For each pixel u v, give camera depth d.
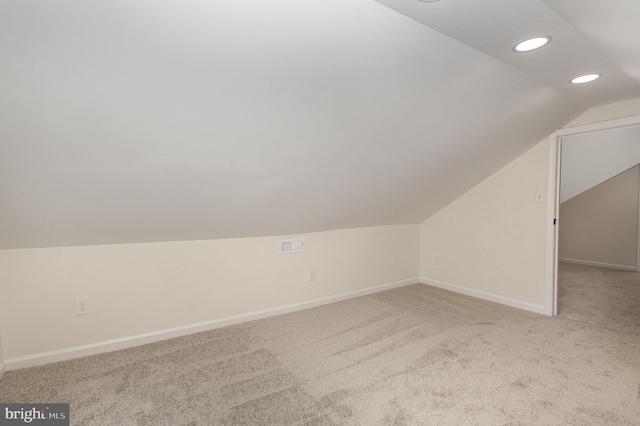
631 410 1.78
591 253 5.43
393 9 1.29
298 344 2.62
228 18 1.17
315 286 3.56
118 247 2.52
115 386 2.03
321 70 1.54
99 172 1.73
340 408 1.83
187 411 1.80
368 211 3.47
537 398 1.90
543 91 2.33
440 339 2.70
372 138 2.23
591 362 2.30
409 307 3.50
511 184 3.50
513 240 3.50
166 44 1.21
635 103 2.67
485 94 2.15
